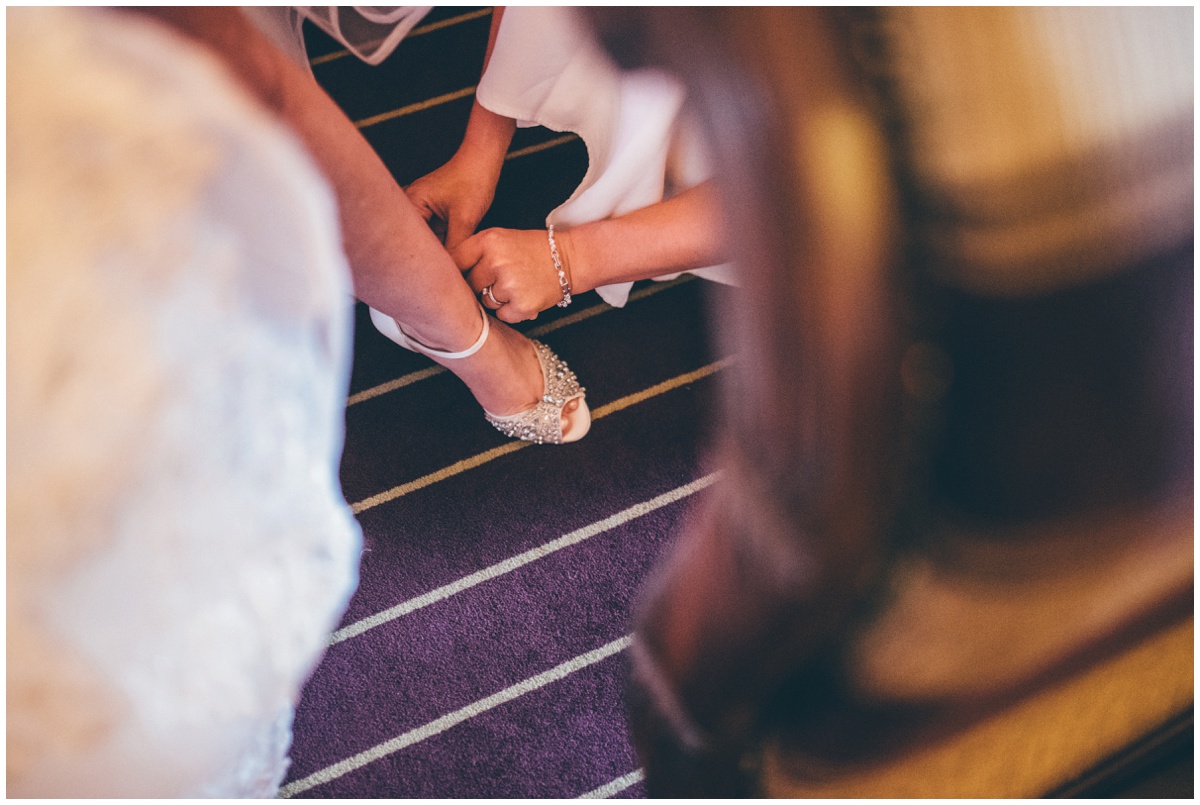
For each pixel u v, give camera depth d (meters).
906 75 0.17
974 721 0.23
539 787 1.06
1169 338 0.17
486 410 1.15
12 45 0.25
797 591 0.19
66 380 0.24
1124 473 0.18
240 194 0.26
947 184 0.17
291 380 0.30
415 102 1.36
